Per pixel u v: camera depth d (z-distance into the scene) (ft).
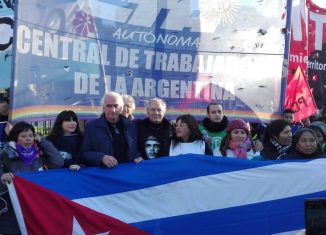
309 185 17.07
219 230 16.90
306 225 11.07
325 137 20.38
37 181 15.83
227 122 20.27
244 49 22.30
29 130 16.33
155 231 16.58
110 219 16.29
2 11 24.26
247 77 22.40
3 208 15.97
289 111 25.71
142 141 18.04
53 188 15.92
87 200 16.17
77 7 18.58
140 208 16.56
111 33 19.76
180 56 21.31
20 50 16.79
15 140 16.31
